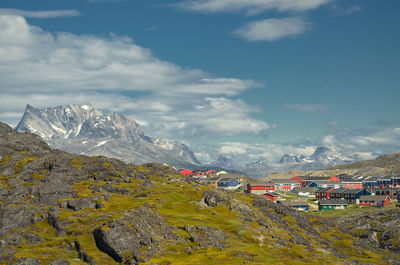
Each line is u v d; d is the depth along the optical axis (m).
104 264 134.25
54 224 163.00
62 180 199.88
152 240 146.88
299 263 145.88
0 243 150.38
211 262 133.50
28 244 150.38
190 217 176.38
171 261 134.00
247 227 177.00
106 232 143.00
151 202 189.88
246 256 141.38
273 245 165.50
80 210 174.75
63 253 142.38
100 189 199.88
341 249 199.12
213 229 164.00
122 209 175.00
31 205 176.75
